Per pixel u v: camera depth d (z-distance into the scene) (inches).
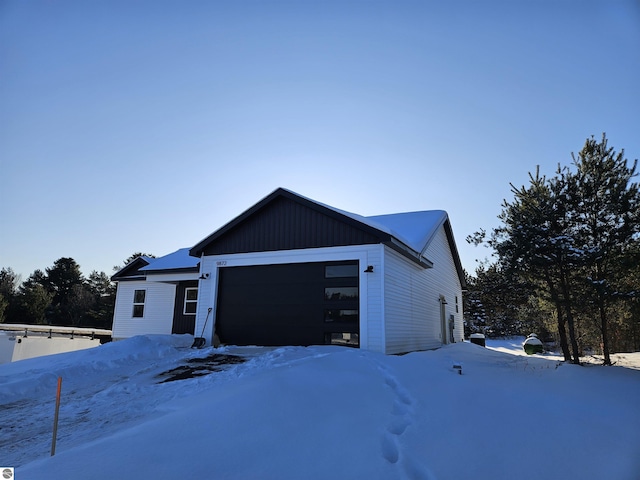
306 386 227.9
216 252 545.0
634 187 438.3
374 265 449.7
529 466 150.8
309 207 494.0
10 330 751.1
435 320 677.9
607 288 420.8
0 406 271.6
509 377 332.8
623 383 318.7
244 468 138.7
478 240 510.9
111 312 1870.1
